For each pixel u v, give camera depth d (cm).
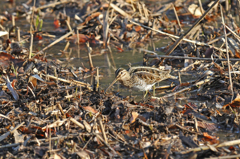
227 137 888
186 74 1369
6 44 1698
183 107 1015
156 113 989
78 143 877
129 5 2214
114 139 884
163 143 855
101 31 1930
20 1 2841
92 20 2045
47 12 2512
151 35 1952
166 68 1420
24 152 848
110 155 817
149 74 1193
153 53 1559
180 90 1188
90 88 1195
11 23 2320
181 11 2286
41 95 1096
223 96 1111
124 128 948
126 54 1683
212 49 1452
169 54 1541
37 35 1984
